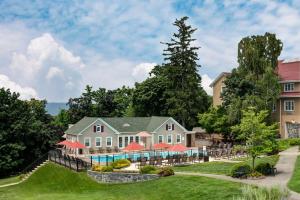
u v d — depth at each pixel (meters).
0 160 62.09
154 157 49.03
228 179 36.19
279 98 71.88
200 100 84.50
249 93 66.25
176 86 84.00
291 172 38.62
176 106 80.44
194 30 83.19
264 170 37.38
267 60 69.44
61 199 38.50
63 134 80.19
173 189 34.97
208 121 68.31
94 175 45.12
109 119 69.94
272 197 21.47
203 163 47.88
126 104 104.50
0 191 47.22
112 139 67.31
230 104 66.62
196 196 31.89
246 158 50.94
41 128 69.56
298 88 70.19
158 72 93.56
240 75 68.81
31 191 46.09
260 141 38.16
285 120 71.25
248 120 38.25
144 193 36.28
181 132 72.38
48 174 50.12
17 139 66.19
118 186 41.47
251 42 69.06
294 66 74.06
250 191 21.47
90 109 96.38
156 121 71.75
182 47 83.00
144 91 86.69
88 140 65.25
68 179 46.41
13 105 67.88
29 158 68.69
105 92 99.62
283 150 56.06
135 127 70.62
